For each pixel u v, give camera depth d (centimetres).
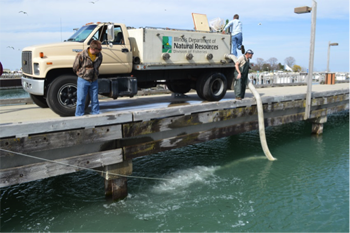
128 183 793
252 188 773
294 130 1438
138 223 598
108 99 1112
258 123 967
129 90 753
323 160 995
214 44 915
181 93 1142
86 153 582
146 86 941
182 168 923
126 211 642
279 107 1023
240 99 892
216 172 888
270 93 1376
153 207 662
